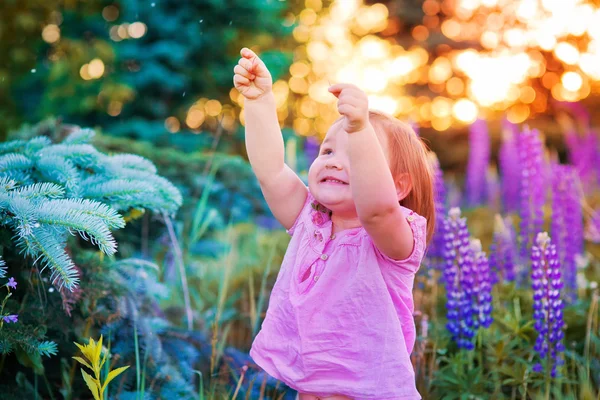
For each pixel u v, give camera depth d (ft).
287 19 27.17
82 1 23.04
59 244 6.32
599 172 20.93
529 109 39.11
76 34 22.95
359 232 6.21
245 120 6.82
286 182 6.81
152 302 9.36
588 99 34.22
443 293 11.37
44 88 24.43
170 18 20.26
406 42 44.75
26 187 6.86
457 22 44.88
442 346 9.36
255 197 14.26
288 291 6.39
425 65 45.06
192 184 12.74
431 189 6.66
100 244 6.15
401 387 5.86
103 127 21.35
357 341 5.98
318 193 6.18
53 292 7.39
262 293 9.66
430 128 39.24
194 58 21.12
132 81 20.31
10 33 26.12
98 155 7.88
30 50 26.30
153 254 11.57
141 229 10.93
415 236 5.98
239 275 13.79
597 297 10.28
